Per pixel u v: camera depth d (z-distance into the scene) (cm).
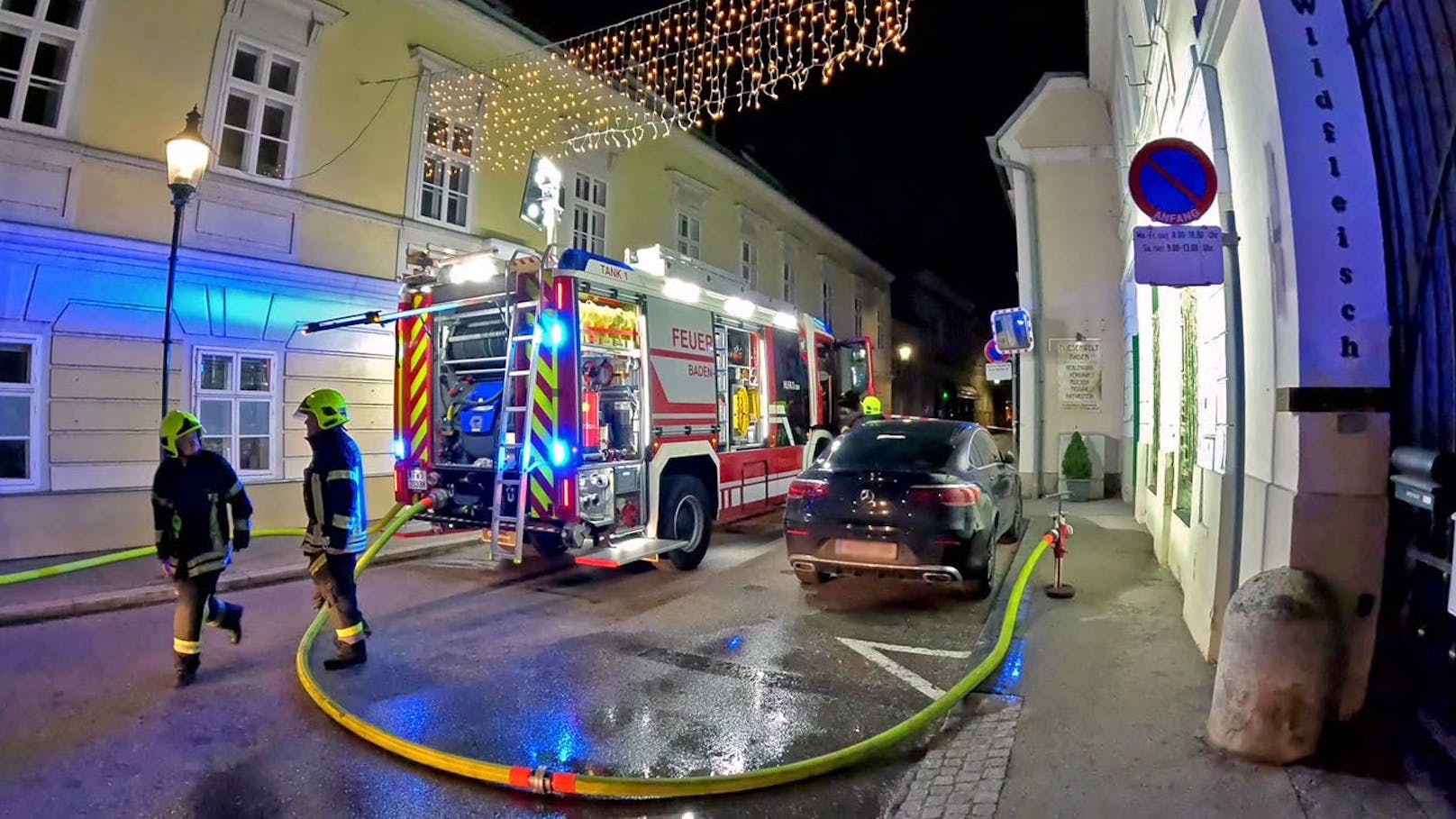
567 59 1435
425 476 795
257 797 366
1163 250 437
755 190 2172
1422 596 343
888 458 705
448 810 357
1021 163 1391
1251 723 352
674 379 828
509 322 715
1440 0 349
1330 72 385
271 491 1024
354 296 1117
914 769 385
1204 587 510
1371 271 365
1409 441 352
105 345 887
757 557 925
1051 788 342
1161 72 692
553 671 532
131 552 833
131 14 910
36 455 842
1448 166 340
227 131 1015
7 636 611
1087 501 1286
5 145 821
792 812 356
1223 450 475
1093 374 1359
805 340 1142
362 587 782
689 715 458
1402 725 350
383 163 1160
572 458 689
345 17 1105
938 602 702
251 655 569
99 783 377
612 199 1608
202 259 951
